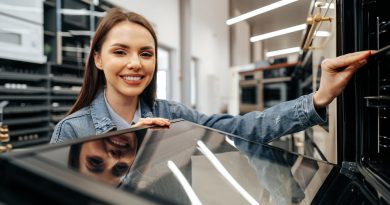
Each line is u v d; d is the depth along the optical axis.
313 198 0.58
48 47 2.34
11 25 1.86
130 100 0.98
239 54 8.25
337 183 0.65
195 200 0.54
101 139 0.50
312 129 1.42
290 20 1.51
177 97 5.06
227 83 8.34
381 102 0.70
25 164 0.35
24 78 1.99
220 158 0.71
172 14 4.91
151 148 0.60
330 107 0.89
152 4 4.24
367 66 0.74
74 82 2.47
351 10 0.76
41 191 0.33
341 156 0.78
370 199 0.55
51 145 0.42
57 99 2.32
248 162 0.72
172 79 5.08
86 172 0.40
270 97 3.52
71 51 2.46
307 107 0.86
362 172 0.70
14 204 0.32
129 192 0.38
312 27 0.99
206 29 6.90
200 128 0.83
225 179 0.63
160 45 4.72
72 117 0.94
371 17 0.74
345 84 0.76
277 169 0.71
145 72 0.88
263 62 3.64
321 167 0.74
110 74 0.87
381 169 0.69
